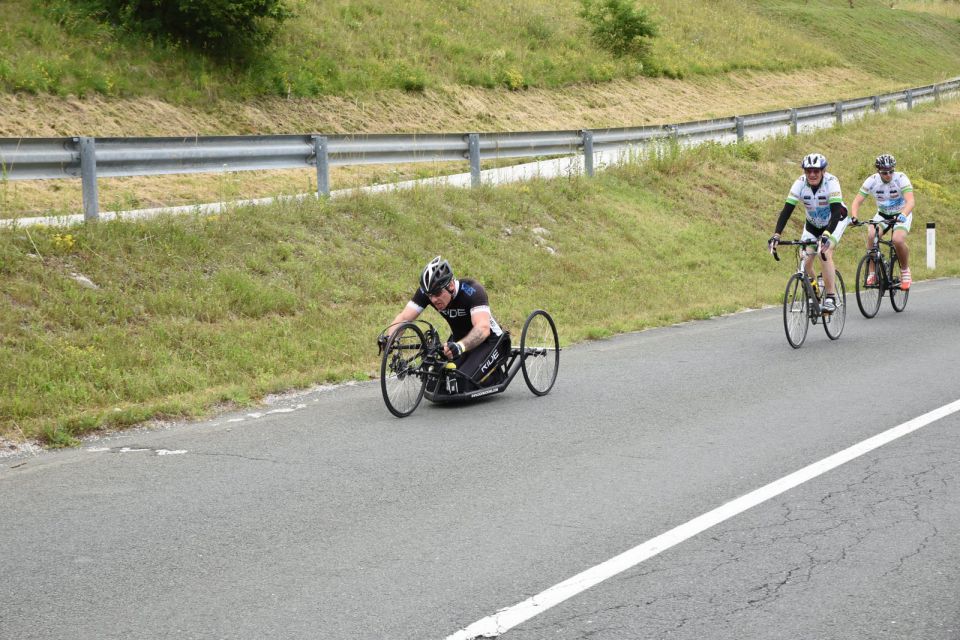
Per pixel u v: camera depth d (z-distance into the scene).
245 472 5.98
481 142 16.69
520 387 8.80
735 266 16.98
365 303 11.44
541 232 15.55
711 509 5.14
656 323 12.45
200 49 20.94
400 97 23.97
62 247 9.80
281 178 16.91
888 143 28.86
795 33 54.38
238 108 19.69
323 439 6.81
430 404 8.10
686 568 4.33
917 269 18.45
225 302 10.02
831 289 10.61
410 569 4.35
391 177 17.00
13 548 4.66
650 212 18.36
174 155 11.62
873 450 6.26
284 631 3.73
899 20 65.19
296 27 24.30
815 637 3.64
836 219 10.46
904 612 3.84
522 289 13.13
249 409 7.81
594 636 3.67
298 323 10.25
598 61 34.31
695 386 8.52
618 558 4.45
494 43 31.03
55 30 19.03
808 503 5.21
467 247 13.89
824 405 7.64
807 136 27.34
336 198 13.65
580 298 13.23
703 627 3.73
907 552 4.46
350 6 27.62
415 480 5.77
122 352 8.42
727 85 39.47
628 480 5.72
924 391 8.06
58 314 8.76
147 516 5.13
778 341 10.94
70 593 4.12
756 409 7.57
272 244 11.72
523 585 4.16
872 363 9.41
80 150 10.45
